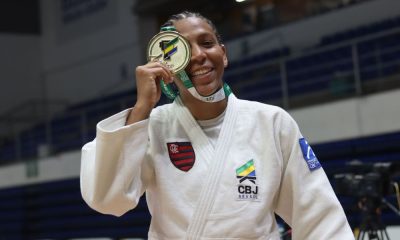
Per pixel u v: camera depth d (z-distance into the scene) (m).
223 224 2.00
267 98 10.59
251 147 2.10
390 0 10.72
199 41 2.08
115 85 15.26
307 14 12.34
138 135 1.98
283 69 9.46
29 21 17.31
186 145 2.11
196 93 2.07
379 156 8.09
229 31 13.59
